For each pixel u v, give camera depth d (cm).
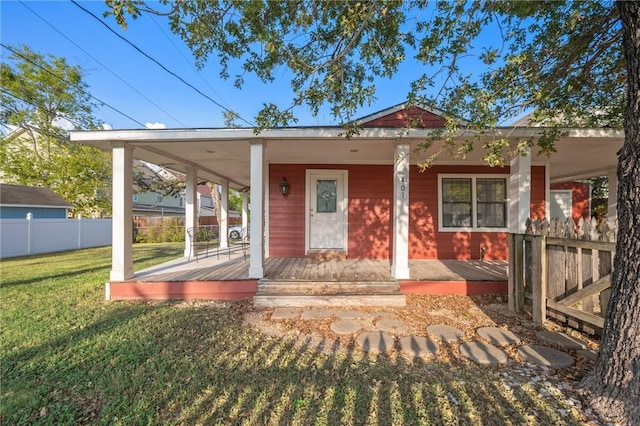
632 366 192
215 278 509
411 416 204
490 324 374
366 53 319
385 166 726
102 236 1448
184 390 236
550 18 329
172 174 2142
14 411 212
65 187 1639
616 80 349
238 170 881
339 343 326
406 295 495
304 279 493
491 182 731
